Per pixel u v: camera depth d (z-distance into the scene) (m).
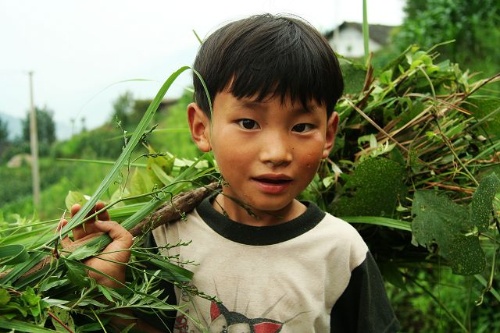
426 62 2.32
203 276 1.65
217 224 1.68
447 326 3.94
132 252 1.56
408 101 2.18
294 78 1.49
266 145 1.51
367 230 2.20
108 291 1.43
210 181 2.08
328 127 1.73
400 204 2.07
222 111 1.55
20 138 38.06
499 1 9.99
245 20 1.62
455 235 1.91
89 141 23.69
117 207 1.93
